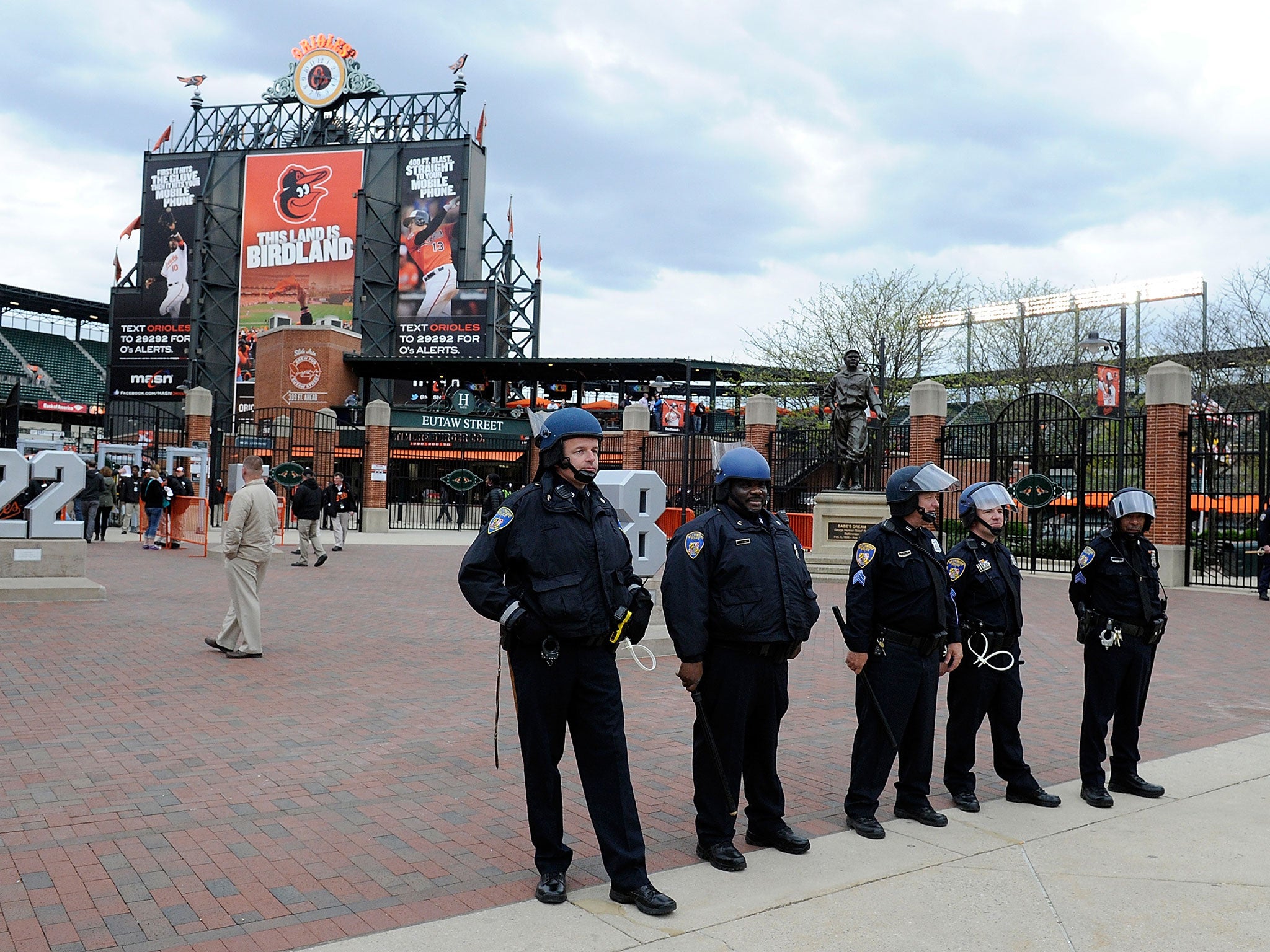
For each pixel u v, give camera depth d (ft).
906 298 133.39
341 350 169.89
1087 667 18.48
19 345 231.71
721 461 15.25
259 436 106.32
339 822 16.03
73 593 41.01
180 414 191.31
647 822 16.55
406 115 206.90
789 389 130.93
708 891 13.51
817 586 60.08
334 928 12.06
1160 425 62.18
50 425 215.92
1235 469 67.41
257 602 30.17
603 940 11.85
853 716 24.86
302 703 24.45
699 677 14.39
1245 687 29.94
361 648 32.60
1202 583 62.08
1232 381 104.94
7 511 51.06
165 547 69.00
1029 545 75.92
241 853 14.52
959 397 132.36
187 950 11.35
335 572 58.13
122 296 196.13
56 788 17.33
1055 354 128.16
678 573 14.46
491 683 27.55
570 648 13.19
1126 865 14.84
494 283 186.50
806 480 84.64
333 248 188.24
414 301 189.16
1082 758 18.31
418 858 14.56
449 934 11.93
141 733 21.18
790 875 14.21
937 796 18.62
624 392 183.93
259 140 202.18
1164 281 114.52
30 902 12.60
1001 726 18.10
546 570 13.14
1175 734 23.88
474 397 163.73
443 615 41.14
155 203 196.95
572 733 13.66
